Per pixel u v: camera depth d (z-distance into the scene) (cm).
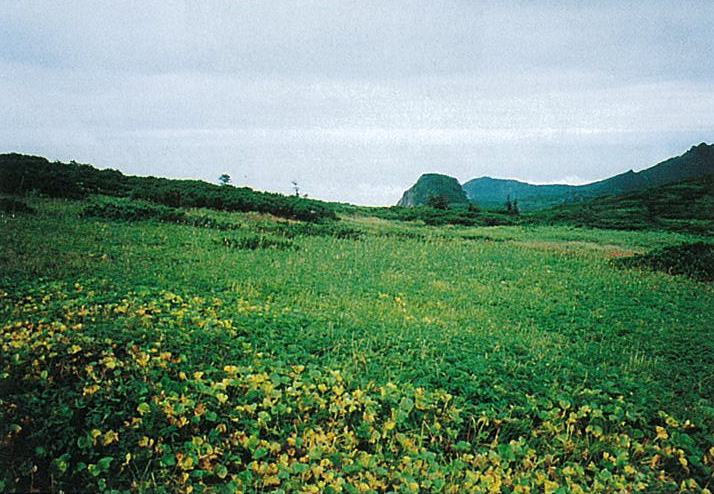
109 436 373
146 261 861
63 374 444
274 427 425
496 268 1058
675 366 573
